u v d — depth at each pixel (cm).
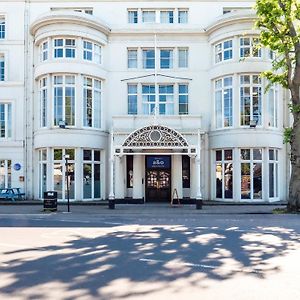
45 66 2688
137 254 983
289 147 2781
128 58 2891
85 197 2694
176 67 2853
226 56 2712
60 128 2633
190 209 2230
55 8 2917
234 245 1102
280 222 1659
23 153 2842
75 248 1066
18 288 699
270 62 2623
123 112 2831
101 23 2777
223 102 2708
